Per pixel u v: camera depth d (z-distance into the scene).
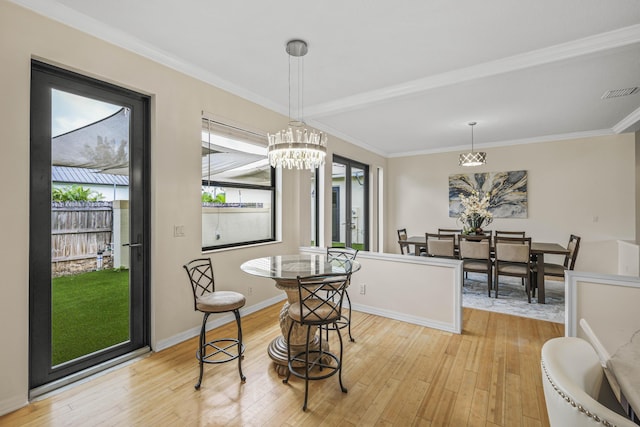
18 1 1.81
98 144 2.30
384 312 3.42
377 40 2.41
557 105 3.78
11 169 1.80
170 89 2.67
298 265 2.55
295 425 1.73
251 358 2.50
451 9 2.02
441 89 3.11
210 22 2.19
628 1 1.92
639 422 0.89
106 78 2.24
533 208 5.54
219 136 3.24
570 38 2.35
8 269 1.80
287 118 4.07
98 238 2.31
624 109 3.93
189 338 2.85
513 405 1.92
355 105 3.61
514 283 5.12
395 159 7.06
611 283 2.30
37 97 1.99
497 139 5.63
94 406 1.87
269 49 2.56
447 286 3.05
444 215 6.47
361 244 6.39
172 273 2.71
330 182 5.03
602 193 5.02
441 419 1.79
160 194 2.61
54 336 2.09
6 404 1.79
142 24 2.20
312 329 2.40
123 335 2.47
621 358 1.06
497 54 2.61
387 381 2.17
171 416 1.79
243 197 3.59
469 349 2.67
